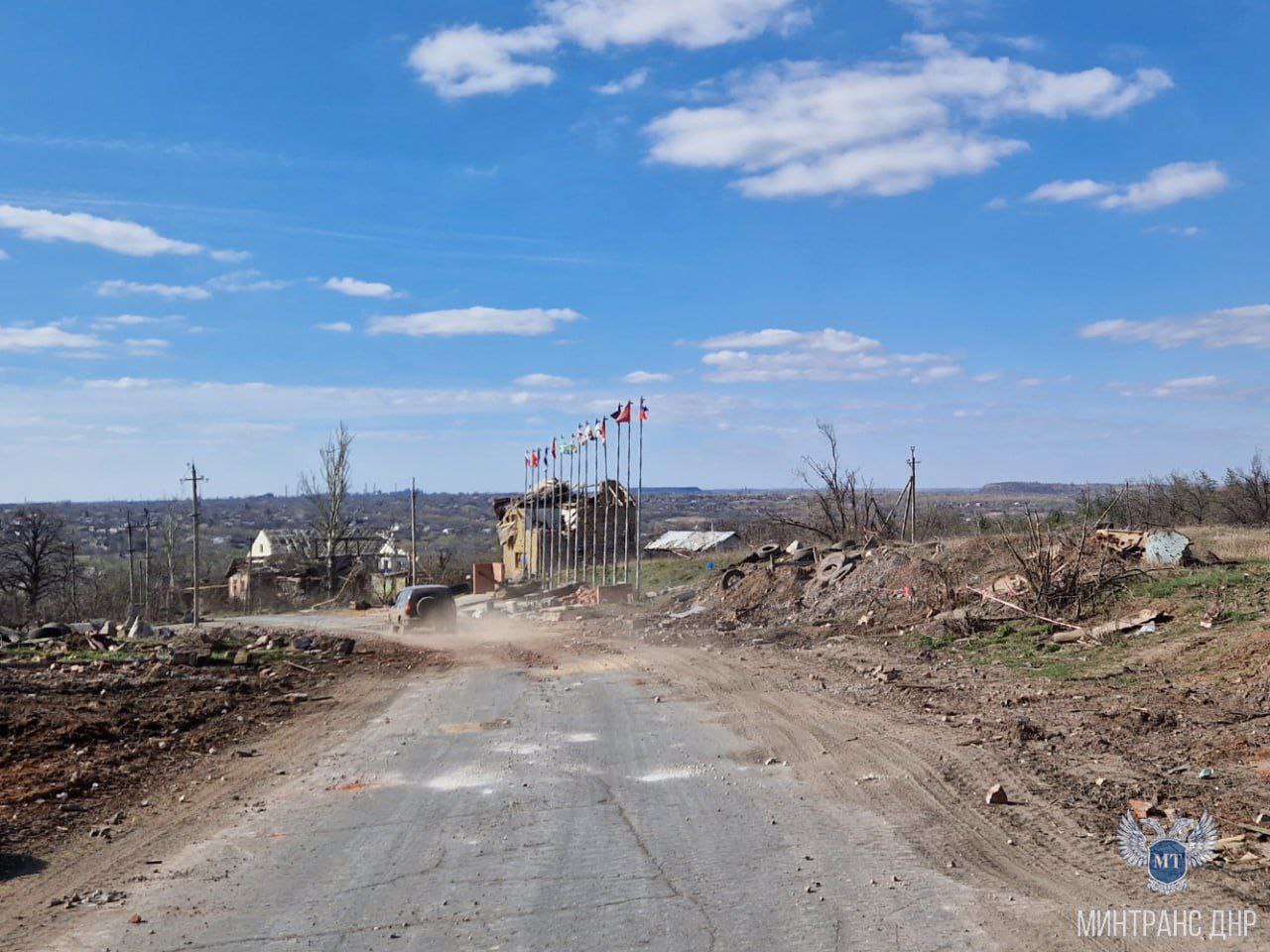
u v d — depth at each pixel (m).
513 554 80.25
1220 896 7.46
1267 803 9.66
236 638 38.88
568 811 10.66
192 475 57.97
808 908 7.51
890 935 6.94
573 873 8.58
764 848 9.09
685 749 13.81
